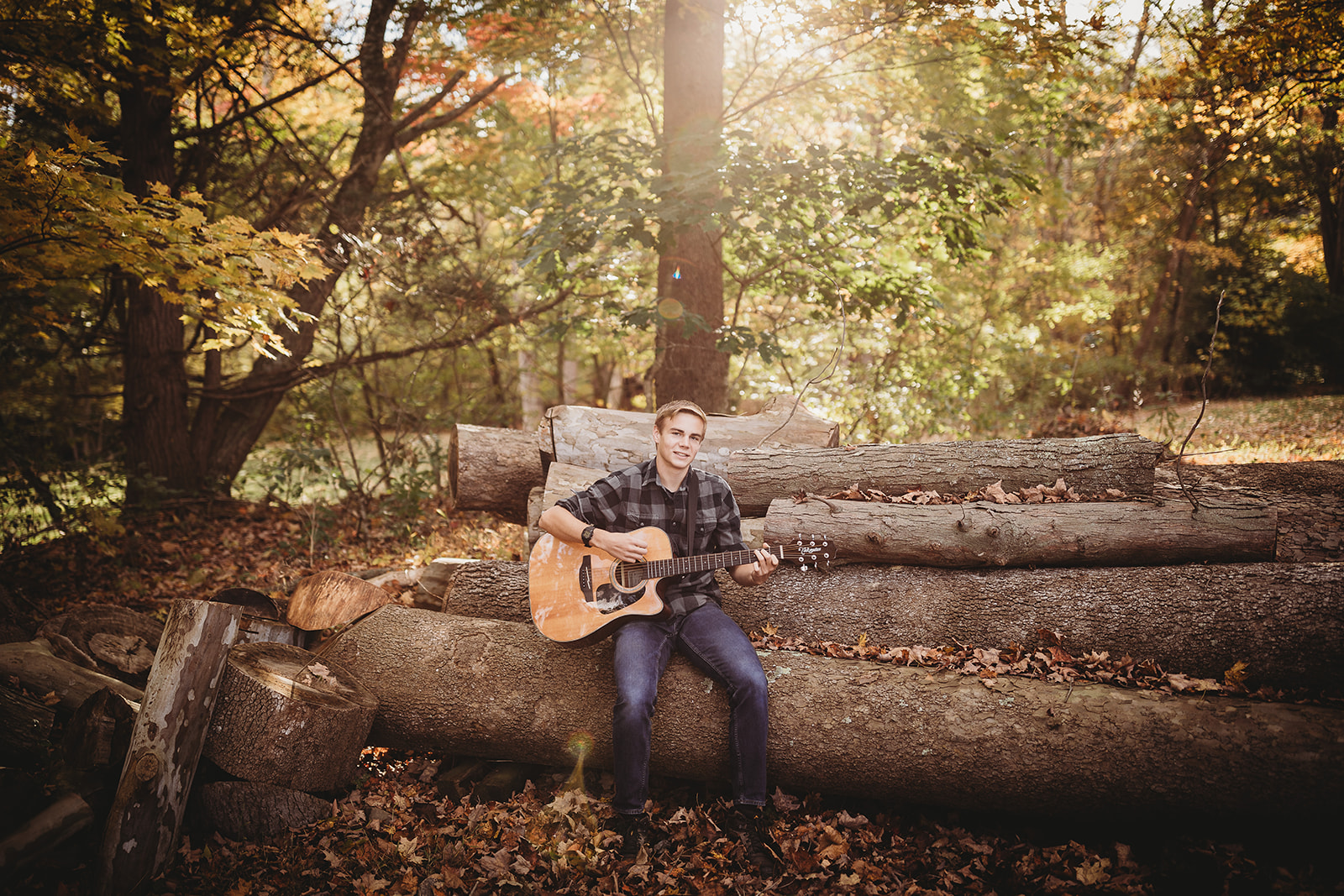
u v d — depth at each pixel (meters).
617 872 2.61
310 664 3.06
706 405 6.48
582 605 2.95
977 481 3.62
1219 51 6.09
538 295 8.14
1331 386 15.80
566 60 7.65
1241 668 2.80
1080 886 2.50
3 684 2.93
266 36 8.16
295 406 10.04
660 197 5.45
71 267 4.38
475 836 2.81
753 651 2.91
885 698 2.83
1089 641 3.02
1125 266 16.58
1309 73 6.37
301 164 8.94
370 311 8.52
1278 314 15.92
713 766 2.91
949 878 2.56
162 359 8.22
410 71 8.93
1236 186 15.26
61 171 3.49
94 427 9.42
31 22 5.34
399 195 8.72
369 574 5.15
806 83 6.83
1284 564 3.03
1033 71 6.68
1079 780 2.60
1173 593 3.00
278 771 2.76
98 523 5.80
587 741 3.00
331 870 2.64
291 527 7.02
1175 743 2.55
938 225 6.36
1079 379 12.52
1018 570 3.25
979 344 9.73
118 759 2.69
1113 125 8.35
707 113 6.29
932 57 7.55
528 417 11.13
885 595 3.27
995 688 2.79
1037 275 12.98
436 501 7.77
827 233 6.26
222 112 10.12
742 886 2.54
